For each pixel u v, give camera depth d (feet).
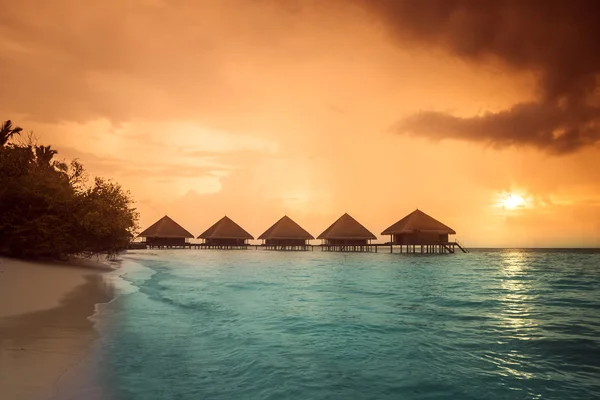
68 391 16.53
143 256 182.80
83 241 79.71
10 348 21.93
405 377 19.67
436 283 70.64
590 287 66.18
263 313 37.14
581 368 21.43
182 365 21.03
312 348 24.84
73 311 33.86
